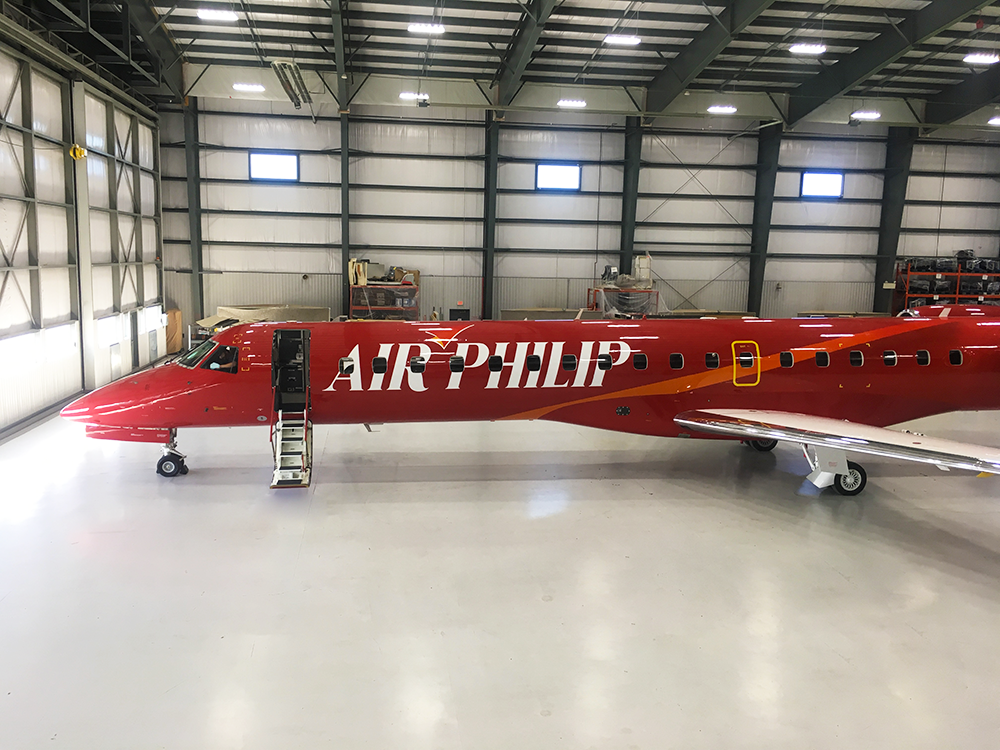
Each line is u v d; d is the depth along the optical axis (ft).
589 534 31.27
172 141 77.00
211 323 68.64
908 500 36.11
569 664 21.16
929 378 41.52
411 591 25.64
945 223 90.79
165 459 38.27
